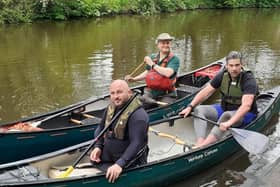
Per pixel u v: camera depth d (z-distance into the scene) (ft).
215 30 49.85
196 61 31.55
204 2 86.53
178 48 36.96
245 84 14.78
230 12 78.84
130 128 11.51
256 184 13.96
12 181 11.12
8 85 25.03
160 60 18.61
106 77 26.78
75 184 11.33
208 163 14.82
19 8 57.57
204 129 15.56
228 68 14.85
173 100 19.36
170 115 18.98
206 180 14.30
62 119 17.12
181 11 79.15
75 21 59.82
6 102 21.90
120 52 35.04
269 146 16.70
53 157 12.82
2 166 11.76
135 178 12.37
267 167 15.10
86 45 38.32
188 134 17.13
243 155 16.03
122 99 11.50
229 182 14.15
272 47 37.76
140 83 25.71
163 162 12.96
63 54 34.12
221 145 14.96
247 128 15.75
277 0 93.86
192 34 46.24
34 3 59.77
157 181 13.19
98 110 18.39
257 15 72.59
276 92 19.81
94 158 12.37
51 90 24.02
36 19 59.82
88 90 23.99
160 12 75.25
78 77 26.78
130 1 71.10
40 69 29.01
